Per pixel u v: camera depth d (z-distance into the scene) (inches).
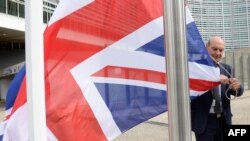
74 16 112.9
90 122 112.7
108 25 117.1
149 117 120.0
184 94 72.1
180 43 71.7
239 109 577.9
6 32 1208.2
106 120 115.0
